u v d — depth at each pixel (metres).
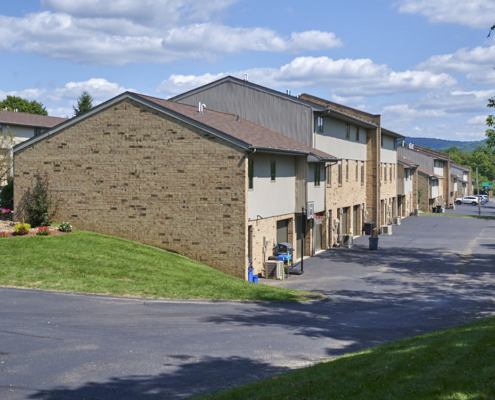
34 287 17.28
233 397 8.69
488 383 8.41
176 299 17.84
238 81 34.50
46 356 11.22
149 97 25.44
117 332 13.40
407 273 27.59
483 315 18.44
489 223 56.84
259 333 14.41
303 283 24.64
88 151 25.44
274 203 27.17
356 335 14.95
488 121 25.27
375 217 46.91
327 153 35.53
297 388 8.87
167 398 9.27
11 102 87.62
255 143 24.03
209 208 23.62
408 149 78.88
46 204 25.77
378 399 8.07
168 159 24.16
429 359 10.08
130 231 24.89
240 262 23.23
